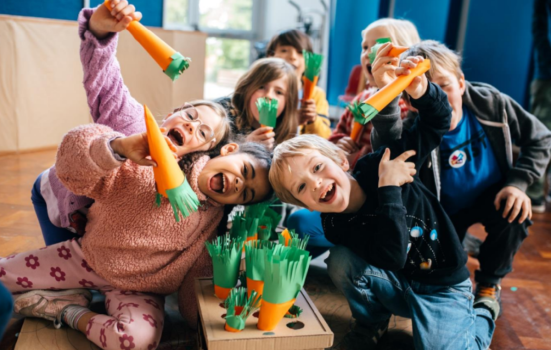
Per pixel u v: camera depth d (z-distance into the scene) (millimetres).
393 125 1176
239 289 994
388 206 1038
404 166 1079
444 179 1348
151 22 3414
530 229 2102
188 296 1158
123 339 1021
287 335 929
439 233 1140
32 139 2662
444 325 1078
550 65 2320
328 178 1062
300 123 1790
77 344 1085
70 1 2945
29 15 2771
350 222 1146
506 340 1258
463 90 1307
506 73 2957
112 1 1004
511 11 2893
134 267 1106
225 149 1162
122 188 1061
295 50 2289
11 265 1165
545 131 1388
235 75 4578
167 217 1089
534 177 1355
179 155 1086
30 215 1774
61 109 2760
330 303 1354
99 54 1140
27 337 1095
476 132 1356
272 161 1132
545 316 1391
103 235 1100
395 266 1048
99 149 937
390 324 1296
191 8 4258
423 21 3301
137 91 3002
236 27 4422
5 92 2514
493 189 1395
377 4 3492
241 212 1249
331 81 4102
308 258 941
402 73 979
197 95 3301
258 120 1699
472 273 1618
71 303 1146
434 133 1124
